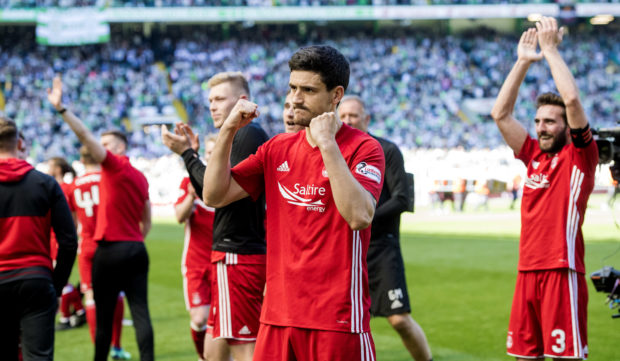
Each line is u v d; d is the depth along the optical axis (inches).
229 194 111.3
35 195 149.9
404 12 1542.8
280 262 107.8
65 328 285.4
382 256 188.2
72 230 154.9
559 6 1531.7
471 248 493.0
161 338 256.5
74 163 931.3
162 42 1584.6
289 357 105.7
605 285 143.4
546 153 148.7
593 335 238.1
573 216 142.7
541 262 145.0
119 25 1630.2
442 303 305.0
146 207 211.2
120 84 1453.0
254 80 1499.8
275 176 109.7
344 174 97.1
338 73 103.0
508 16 1537.9
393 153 191.6
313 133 98.2
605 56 1546.5
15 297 147.1
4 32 1578.5
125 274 196.5
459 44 1604.3
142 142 1283.2
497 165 890.1
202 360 213.9
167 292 356.8
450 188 863.7
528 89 1405.0
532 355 148.0
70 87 1421.0
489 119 1422.2
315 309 103.4
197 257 216.5
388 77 1503.4
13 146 153.8
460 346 229.9
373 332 259.4
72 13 1471.5
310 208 105.2
